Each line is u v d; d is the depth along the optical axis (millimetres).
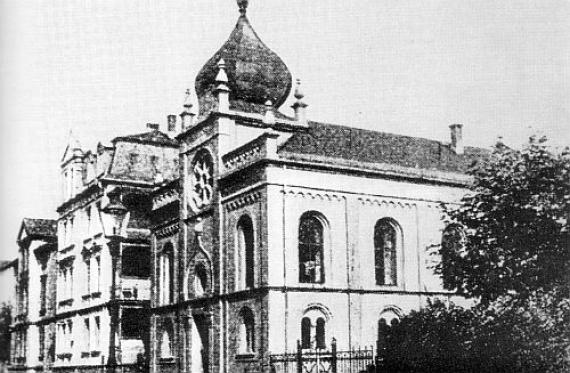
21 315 71062
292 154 36500
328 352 33219
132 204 56031
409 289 38375
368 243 37469
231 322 37250
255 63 43062
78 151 63281
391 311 37656
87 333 57375
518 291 28000
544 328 26797
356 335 36281
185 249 42688
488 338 27688
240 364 36156
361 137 41875
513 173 28938
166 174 57938
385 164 39500
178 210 44719
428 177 39688
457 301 39469
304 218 36281
